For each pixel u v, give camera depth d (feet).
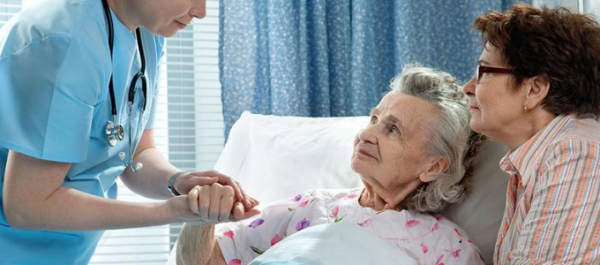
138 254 9.37
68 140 3.97
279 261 4.37
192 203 4.07
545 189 4.07
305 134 7.00
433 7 8.80
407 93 5.34
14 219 4.06
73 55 3.95
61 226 4.06
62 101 3.92
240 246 5.35
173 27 4.33
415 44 8.64
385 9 8.82
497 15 4.57
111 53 4.29
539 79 4.28
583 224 3.92
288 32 8.45
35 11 4.11
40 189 4.00
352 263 4.43
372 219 5.15
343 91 8.75
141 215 4.11
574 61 4.23
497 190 5.34
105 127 4.46
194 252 5.12
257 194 6.75
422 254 4.92
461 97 5.32
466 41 8.81
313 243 4.57
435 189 5.18
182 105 9.50
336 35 8.73
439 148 5.11
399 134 5.16
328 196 5.55
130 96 4.66
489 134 4.62
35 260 4.47
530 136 4.45
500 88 4.38
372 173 5.23
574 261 3.92
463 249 4.98
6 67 3.93
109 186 4.91
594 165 3.96
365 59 8.61
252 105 8.56
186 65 9.48
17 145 3.88
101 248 9.26
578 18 4.38
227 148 7.37
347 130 6.87
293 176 6.64
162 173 5.17
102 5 4.25
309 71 8.71
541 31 4.27
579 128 4.23
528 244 4.07
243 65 8.54
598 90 4.31
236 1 8.51
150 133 5.50
